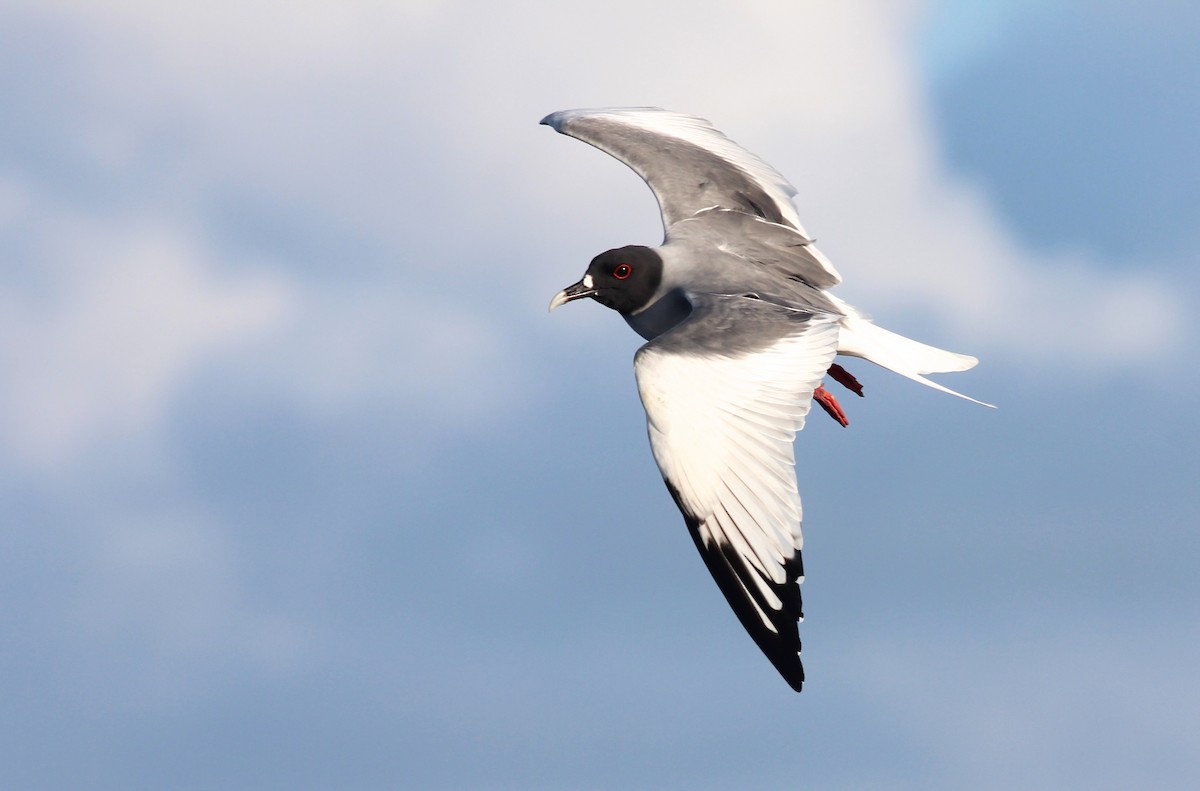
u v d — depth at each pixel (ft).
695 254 53.01
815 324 44.91
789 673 38.55
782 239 54.49
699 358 42.80
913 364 51.29
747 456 41.11
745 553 40.27
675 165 58.70
